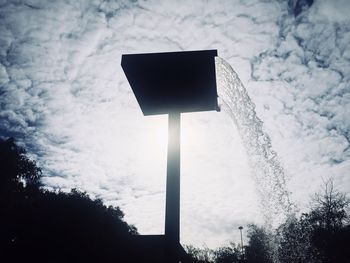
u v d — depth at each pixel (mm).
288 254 11008
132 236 14680
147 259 13602
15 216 15312
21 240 14750
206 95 1947
